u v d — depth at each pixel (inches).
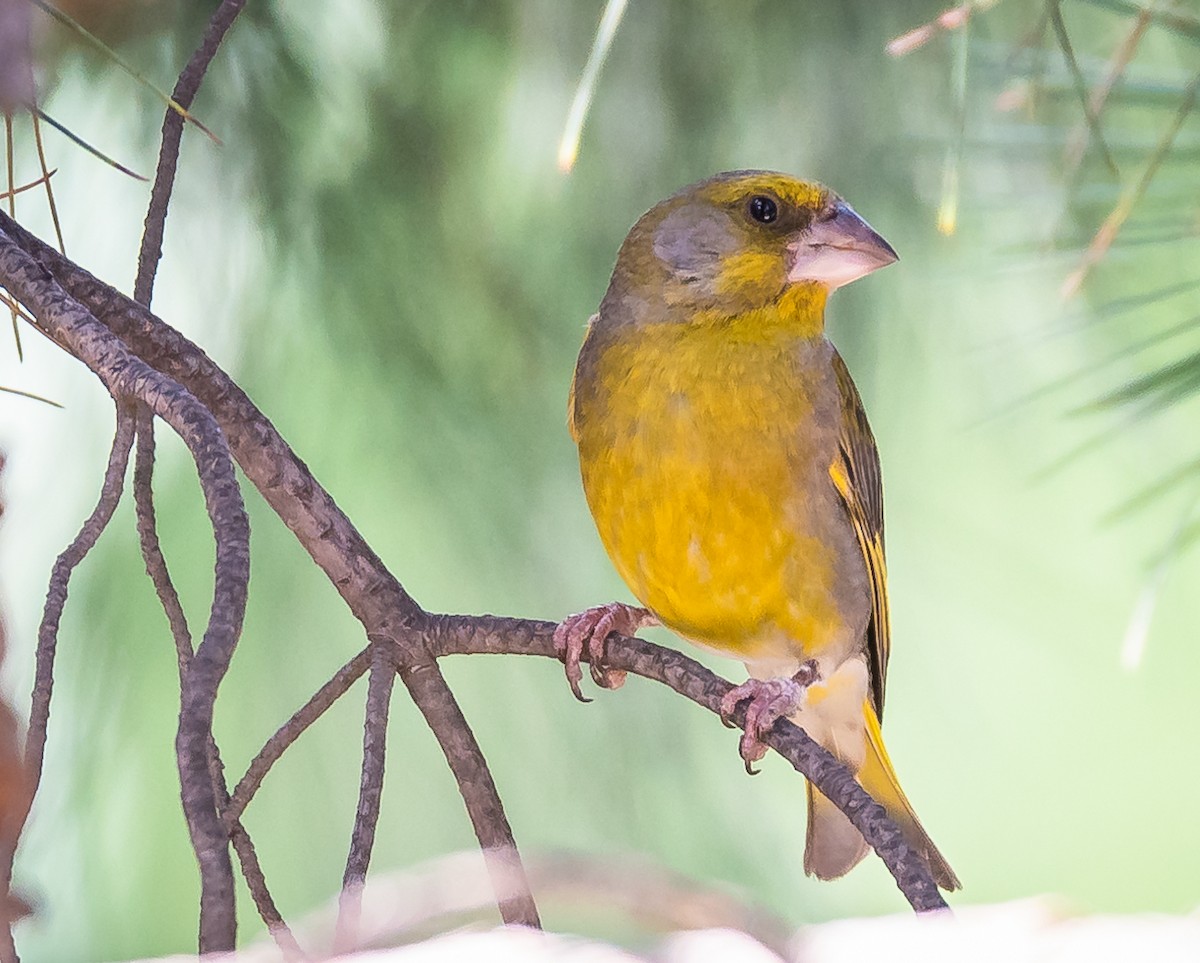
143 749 128.5
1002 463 129.8
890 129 127.7
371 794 123.0
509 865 82.2
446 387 128.2
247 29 127.1
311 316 127.7
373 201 127.6
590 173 128.0
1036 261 126.9
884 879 132.6
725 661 130.8
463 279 128.0
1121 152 125.9
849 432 128.2
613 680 126.7
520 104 127.6
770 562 127.9
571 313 128.3
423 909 81.7
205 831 100.2
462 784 124.0
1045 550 131.0
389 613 124.0
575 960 73.7
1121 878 133.7
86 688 128.1
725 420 127.7
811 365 128.0
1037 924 70.9
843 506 128.2
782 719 124.3
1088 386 128.5
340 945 80.4
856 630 128.3
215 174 127.3
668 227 128.0
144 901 128.8
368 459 128.2
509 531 128.4
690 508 127.7
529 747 129.3
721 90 127.8
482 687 129.4
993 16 127.4
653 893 79.9
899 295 128.9
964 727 132.2
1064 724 133.1
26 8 122.9
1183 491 130.0
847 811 123.8
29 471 127.6
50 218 127.0
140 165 127.1
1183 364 125.0
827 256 127.8
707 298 127.8
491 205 127.9
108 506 122.1
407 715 129.3
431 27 127.4
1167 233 126.0
